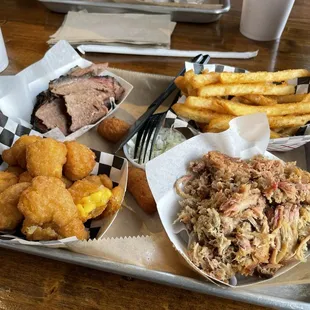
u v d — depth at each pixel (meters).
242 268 0.29
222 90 0.40
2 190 0.33
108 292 0.30
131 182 0.36
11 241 0.29
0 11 0.60
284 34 0.59
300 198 0.31
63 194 0.31
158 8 0.58
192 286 0.28
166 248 0.31
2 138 0.38
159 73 0.51
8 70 0.50
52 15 0.60
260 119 0.36
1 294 0.29
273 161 0.34
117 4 0.58
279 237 0.30
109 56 0.53
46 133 0.39
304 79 0.43
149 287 0.30
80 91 0.44
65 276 0.30
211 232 0.29
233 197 0.30
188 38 0.57
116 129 0.41
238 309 0.29
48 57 0.46
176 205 0.33
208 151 0.36
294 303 0.28
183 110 0.40
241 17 0.58
